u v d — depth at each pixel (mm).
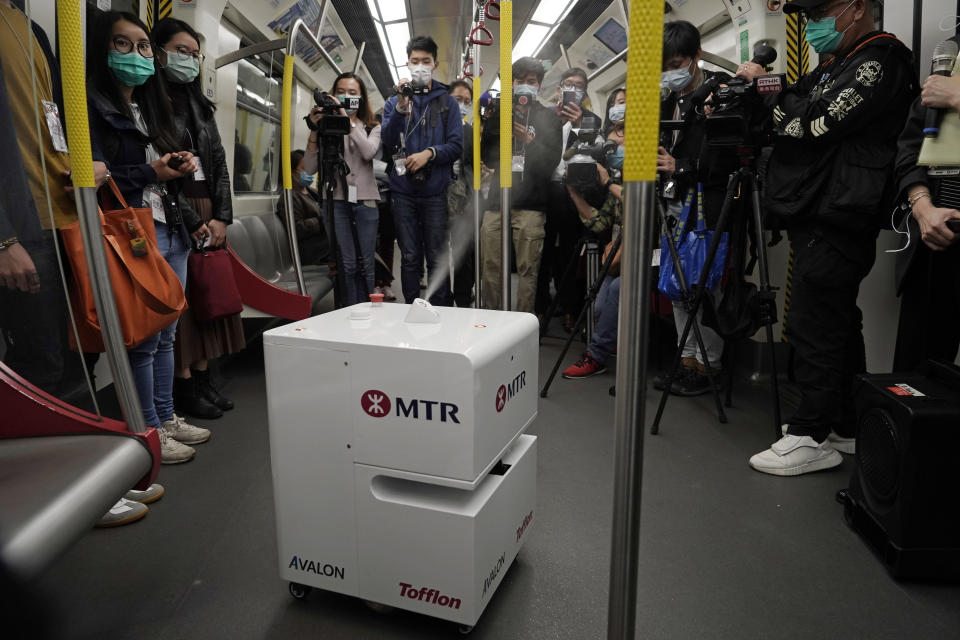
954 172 1822
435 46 3797
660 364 3918
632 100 741
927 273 2119
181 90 2650
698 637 1436
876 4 2846
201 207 2764
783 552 1804
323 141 3521
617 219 3645
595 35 6641
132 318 1847
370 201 4172
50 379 2152
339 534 1442
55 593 1572
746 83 2354
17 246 1582
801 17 3479
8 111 1569
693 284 2857
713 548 1822
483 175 4297
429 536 1350
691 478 2301
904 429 1629
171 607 1527
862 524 1864
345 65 8180
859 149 2072
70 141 1304
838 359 2291
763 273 2459
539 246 4242
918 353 2199
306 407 1407
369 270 4230
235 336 3240
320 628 1451
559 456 2508
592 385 3525
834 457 2365
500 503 1464
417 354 1283
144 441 1399
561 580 1648
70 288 1850
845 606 1553
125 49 2119
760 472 2355
